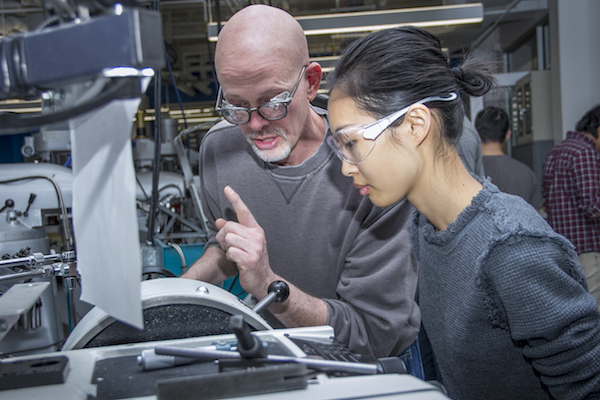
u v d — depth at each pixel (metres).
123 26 0.34
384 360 0.53
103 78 0.39
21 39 0.39
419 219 0.87
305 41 0.96
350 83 0.68
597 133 2.79
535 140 4.35
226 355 0.48
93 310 0.66
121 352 0.54
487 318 0.72
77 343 0.59
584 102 4.09
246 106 0.91
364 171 0.69
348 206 1.06
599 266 2.74
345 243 1.06
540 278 0.63
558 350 0.63
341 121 0.69
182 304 0.62
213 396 0.40
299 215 1.10
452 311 0.77
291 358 0.47
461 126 0.74
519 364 0.75
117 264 0.43
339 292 1.02
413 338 1.04
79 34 0.36
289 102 0.90
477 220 0.69
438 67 0.70
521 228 0.63
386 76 0.66
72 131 0.54
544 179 2.93
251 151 1.15
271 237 1.13
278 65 0.86
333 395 0.40
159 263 1.55
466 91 0.75
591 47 4.06
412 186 0.72
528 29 4.63
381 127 0.67
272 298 0.70
